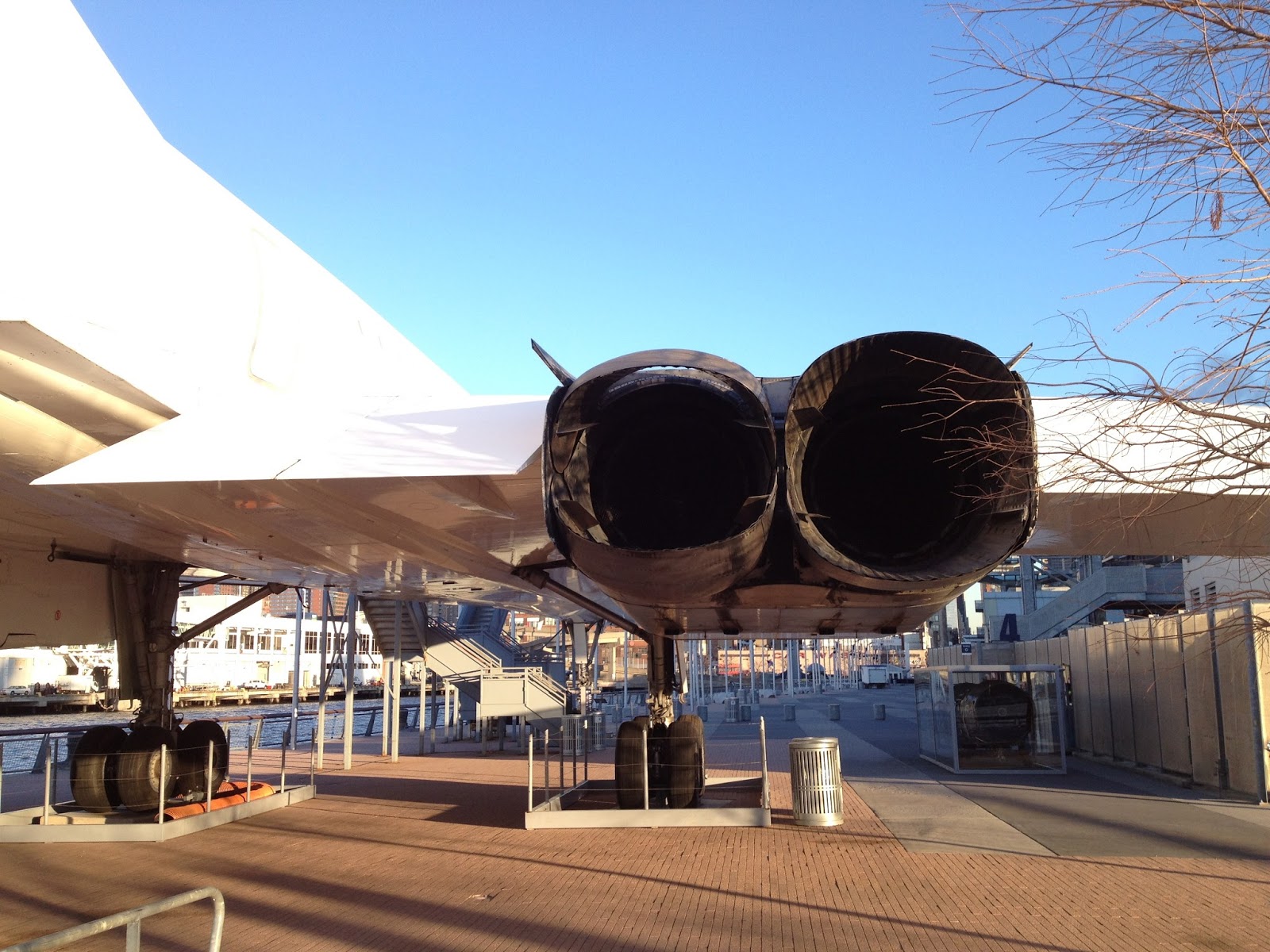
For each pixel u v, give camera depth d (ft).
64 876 29.58
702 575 19.31
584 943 21.17
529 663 111.86
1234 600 17.22
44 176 22.33
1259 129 13.88
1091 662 60.29
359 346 36.35
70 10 24.02
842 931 21.66
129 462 20.49
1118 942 20.39
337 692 261.65
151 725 41.01
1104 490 19.54
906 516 19.97
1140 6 13.69
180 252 26.84
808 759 36.19
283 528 29.09
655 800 38.86
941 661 107.34
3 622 38.17
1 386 23.44
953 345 17.93
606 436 20.16
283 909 24.88
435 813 41.78
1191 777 45.96
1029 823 35.94
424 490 21.02
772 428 18.80
